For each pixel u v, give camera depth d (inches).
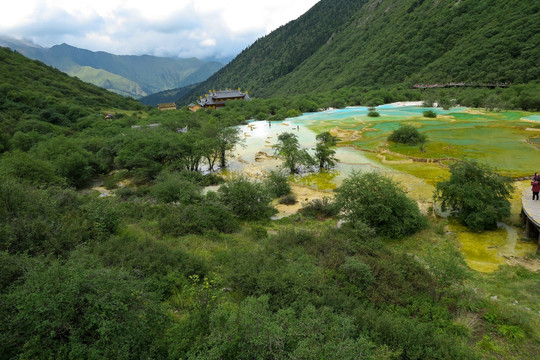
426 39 6914.4
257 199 1168.2
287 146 1846.7
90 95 5374.0
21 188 770.2
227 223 998.4
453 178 1055.6
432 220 1077.8
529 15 5305.1
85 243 655.8
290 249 765.3
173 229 903.1
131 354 348.2
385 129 2908.5
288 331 369.4
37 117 3041.3
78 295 373.4
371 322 454.6
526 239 908.0
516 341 486.9
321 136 2456.9
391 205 965.2
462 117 3366.1
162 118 3356.3
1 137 2198.6
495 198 1009.5
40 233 635.5
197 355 351.6
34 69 5531.5
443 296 597.3
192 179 1515.7
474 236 946.7
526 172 1521.9
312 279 583.5
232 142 2031.3
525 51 4766.2
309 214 1167.6
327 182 1621.6
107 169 1988.2
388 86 6274.6
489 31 5669.3
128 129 2696.9
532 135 2317.9
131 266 584.1
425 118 3442.4
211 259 711.7
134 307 395.9
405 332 439.2
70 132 2844.5
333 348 342.6
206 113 4446.4
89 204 877.2
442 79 5531.5
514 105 3634.4
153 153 1742.1
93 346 338.6
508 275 714.8
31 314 339.6
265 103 4970.5
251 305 409.4
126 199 1416.1
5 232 592.4
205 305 426.6
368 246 784.3
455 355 415.5
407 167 1769.2
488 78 4817.9
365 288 588.7
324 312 437.7
